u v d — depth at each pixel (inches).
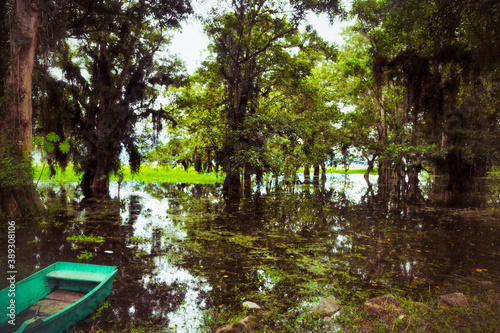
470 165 822.5
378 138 1119.0
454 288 209.3
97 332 150.3
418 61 633.0
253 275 231.0
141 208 540.7
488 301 186.4
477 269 246.5
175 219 445.1
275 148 885.2
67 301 172.1
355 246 313.0
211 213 498.0
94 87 698.8
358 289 206.7
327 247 308.3
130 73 767.1
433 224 426.9
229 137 741.9
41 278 177.0
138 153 775.7
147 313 171.0
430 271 242.5
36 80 512.1
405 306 178.5
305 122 748.6
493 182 1180.5
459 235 363.9
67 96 662.5
